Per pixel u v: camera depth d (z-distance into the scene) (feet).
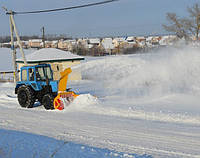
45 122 34.88
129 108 41.88
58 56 106.73
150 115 37.29
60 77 47.78
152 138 26.71
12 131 28.91
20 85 50.31
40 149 21.75
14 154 20.27
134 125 32.19
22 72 49.26
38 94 48.08
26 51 316.81
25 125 33.35
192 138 26.48
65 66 106.42
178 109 40.98
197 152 22.47
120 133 28.76
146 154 21.86
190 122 33.47
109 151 22.03
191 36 152.05
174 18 151.94
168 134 28.02
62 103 43.88
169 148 23.56
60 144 23.44
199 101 46.34
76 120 35.68
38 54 107.34
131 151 22.74
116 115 38.52
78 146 23.00
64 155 20.42
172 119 34.88
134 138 26.81
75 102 45.85
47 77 46.91
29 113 41.57
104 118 36.60
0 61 224.94
